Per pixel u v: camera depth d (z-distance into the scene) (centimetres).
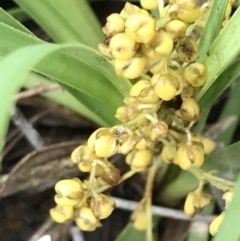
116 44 9
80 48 10
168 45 9
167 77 10
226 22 12
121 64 10
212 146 13
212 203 15
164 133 10
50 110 17
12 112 16
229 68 12
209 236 16
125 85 12
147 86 10
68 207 12
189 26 11
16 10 17
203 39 11
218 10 11
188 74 11
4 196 16
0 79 7
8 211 17
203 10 12
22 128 17
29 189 17
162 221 17
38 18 14
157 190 15
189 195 12
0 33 10
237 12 10
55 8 14
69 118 17
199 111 11
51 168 15
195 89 12
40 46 8
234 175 14
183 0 10
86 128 18
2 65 7
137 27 9
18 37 10
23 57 7
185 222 16
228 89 18
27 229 17
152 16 9
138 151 13
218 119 17
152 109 11
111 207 11
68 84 12
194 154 11
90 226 12
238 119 16
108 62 11
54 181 16
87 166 11
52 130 18
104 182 12
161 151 13
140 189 17
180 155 11
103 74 11
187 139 12
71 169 16
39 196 18
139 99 10
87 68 12
